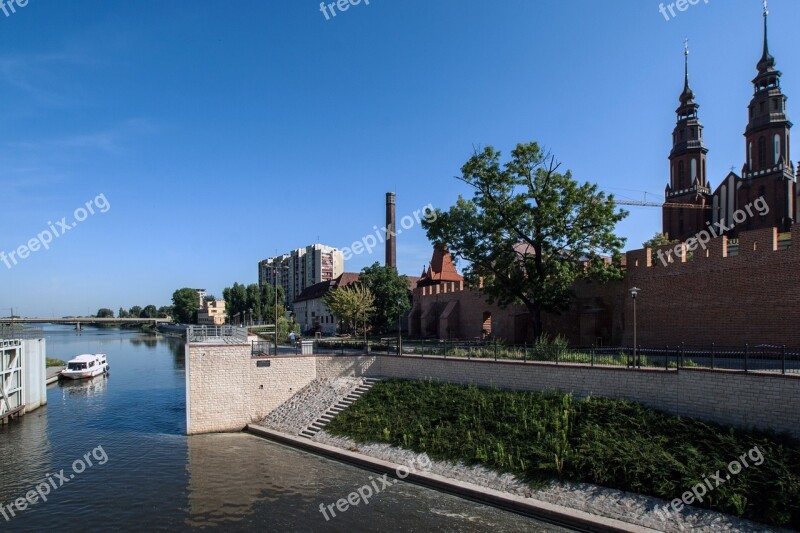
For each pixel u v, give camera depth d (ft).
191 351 98.27
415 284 308.19
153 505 64.13
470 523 57.21
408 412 87.04
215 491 68.28
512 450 69.05
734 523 49.24
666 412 68.03
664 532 51.06
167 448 88.02
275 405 104.01
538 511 58.18
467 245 116.26
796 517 47.16
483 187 116.06
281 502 64.39
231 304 428.15
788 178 199.11
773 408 58.90
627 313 115.34
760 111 205.98
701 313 99.19
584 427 68.59
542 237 110.83
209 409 98.78
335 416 93.20
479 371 90.74
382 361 107.04
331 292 228.22
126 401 130.52
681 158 230.48
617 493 57.00
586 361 83.51
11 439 94.27
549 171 112.47
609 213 110.42
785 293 85.81
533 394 80.59
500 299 125.39
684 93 232.53
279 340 184.75
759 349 88.58
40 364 124.06
